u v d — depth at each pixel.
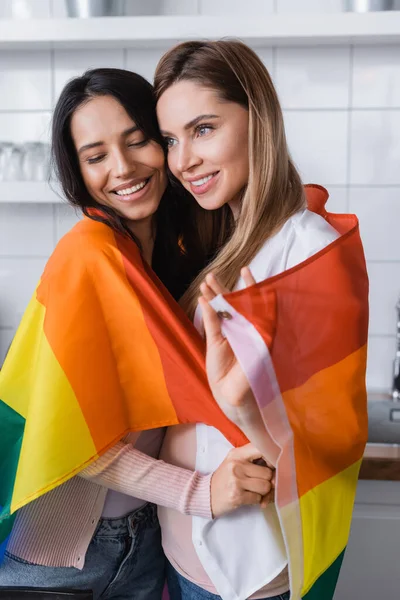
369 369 1.92
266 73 1.02
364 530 1.48
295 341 0.83
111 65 1.87
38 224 1.95
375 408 1.72
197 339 0.97
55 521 1.02
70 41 1.68
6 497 0.98
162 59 1.04
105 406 0.95
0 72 1.90
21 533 1.02
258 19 1.62
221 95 0.97
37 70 1.89
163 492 0.95
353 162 1.86
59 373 0.93
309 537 0.87
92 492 1.02
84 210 1.08
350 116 1.84
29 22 1.66
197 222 1.19
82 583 1.04
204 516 0.93
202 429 0.99
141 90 1.05
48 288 0.98
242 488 0.91
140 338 0.96
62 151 1.07
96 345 0.95
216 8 1.83
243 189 1.05
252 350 0.79
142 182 1.07
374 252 1.88
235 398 0.81
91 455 0.93
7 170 1.78
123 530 1.05
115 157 1.03
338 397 0.87
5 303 1.98
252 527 0.95
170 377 0.95
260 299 0.81
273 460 0.88
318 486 0.87
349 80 1.83
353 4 1.63
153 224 1.19
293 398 0.83
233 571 0.95
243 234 1.00
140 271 0.98
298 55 1.83
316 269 0.85
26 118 1.91
